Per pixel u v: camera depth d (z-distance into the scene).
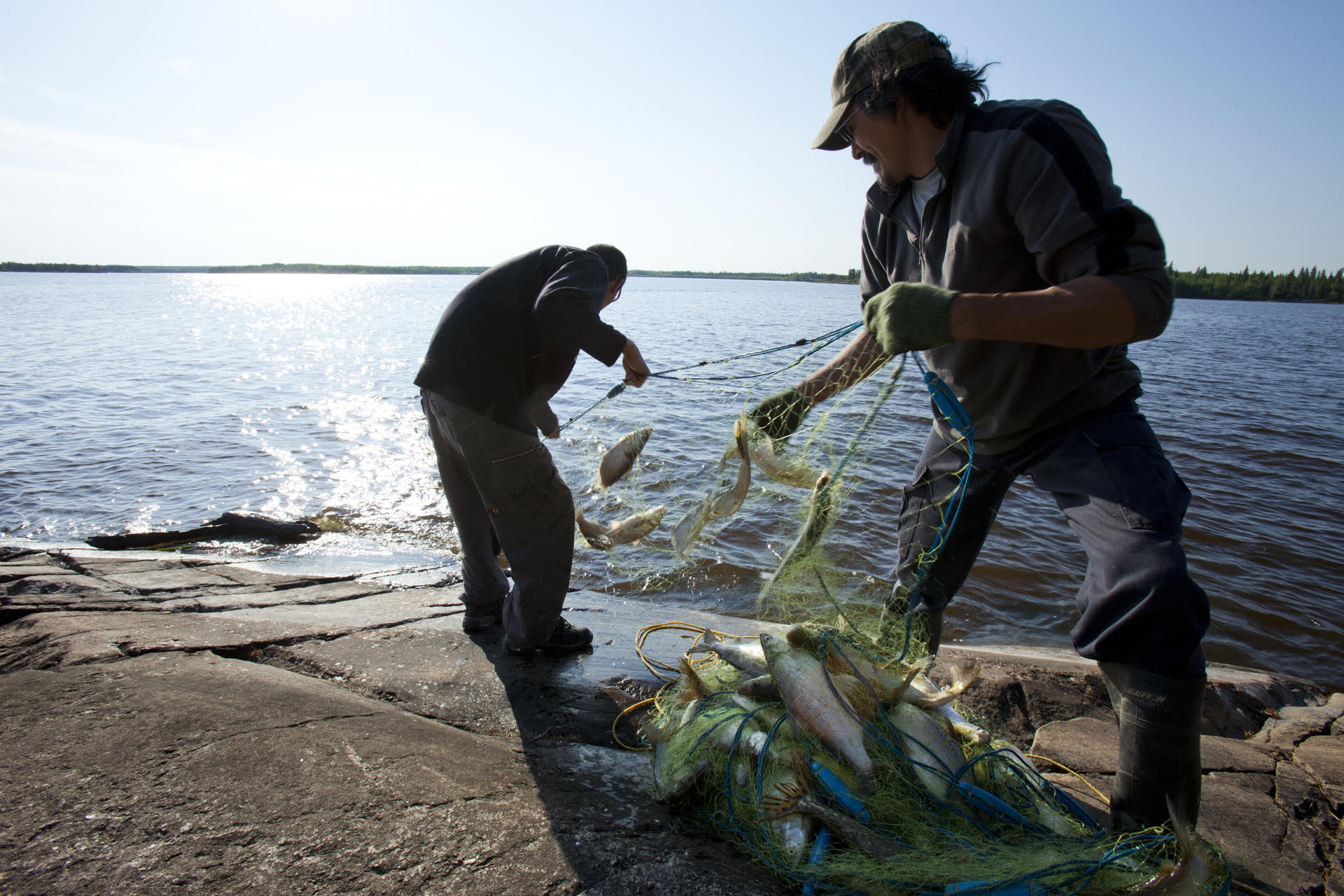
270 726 2.68
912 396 11.52
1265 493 10.45
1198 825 2.71
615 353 3.17
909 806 2.28
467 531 4.05
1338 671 5.75
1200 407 18.00
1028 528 8.24
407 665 3.73
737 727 2.56
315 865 1.98
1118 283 1.99
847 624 3.10
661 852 2.19
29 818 2.09
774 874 2.18
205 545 7.90
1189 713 2.11
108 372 22.19
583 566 6.69
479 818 2.24
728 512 3.22
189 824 2.11
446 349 3.34
